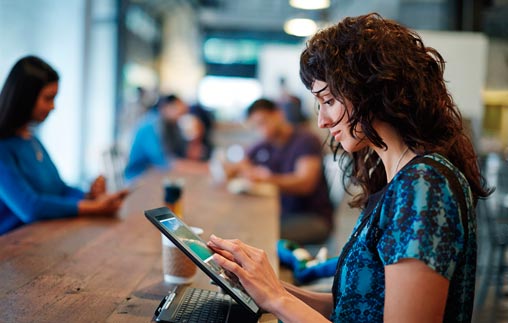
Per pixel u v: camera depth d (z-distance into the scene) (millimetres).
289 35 11844
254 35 11977
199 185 3412
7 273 1364
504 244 3656
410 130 930
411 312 814
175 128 4793
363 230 973
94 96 5680
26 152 2066
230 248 1016
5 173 1959
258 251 1038
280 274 1979
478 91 5266
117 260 1540
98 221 2062
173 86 9516
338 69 933
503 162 4363
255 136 9398
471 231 898
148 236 1853
